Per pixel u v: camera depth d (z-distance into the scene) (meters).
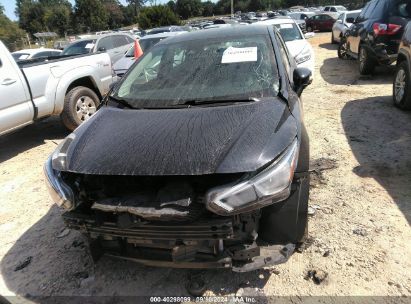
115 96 3.47
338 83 8.53
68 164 2.58
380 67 9.79
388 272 2.72
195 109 2.93
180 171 2.29
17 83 5.50
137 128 2.76
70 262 3.21
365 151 4.69
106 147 2.60
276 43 3.66
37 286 2.98
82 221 2.53
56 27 71.19
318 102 7.09
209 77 3.33
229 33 3.92
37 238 3.63
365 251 2.94
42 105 5.88
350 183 3.96
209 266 2.46
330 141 5.10
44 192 4.61
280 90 3.07
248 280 2.78
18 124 5.62
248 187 2.25
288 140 2.49
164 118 2.84
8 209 4.29
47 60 6.57
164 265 2.53
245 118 2.68
